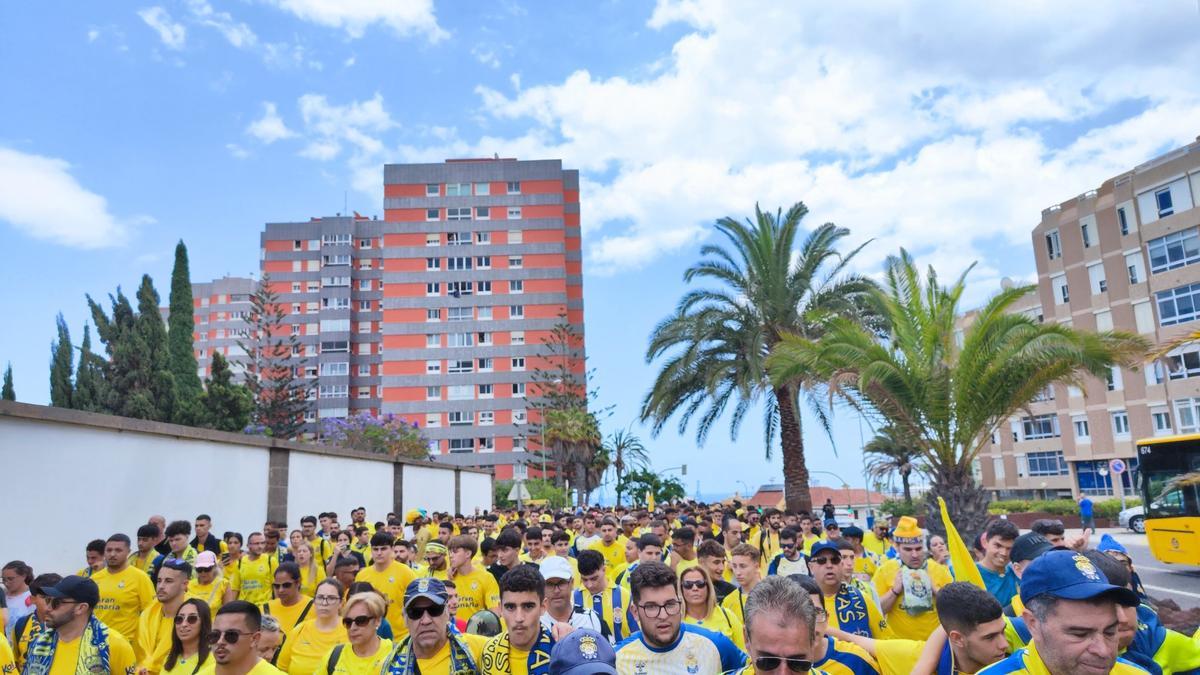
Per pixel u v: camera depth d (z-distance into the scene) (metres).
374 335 92.56
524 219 80.81
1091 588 2.47
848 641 4.28
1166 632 3.69
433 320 78.62
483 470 37.66
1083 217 51.34
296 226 94.56
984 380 16.73
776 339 27.00
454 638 4.46
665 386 28.30
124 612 7.39
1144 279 46.50
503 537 8.19
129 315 40.88
